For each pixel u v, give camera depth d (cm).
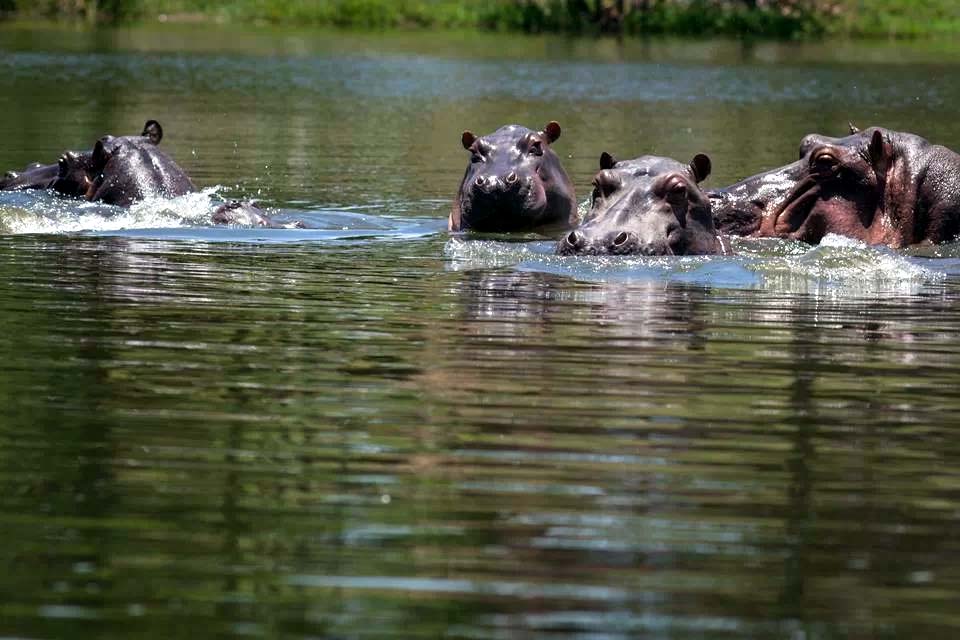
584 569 2292
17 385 3309
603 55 18612
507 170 6100
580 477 2720
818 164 5612
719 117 11756
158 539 2395
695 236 5138
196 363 3547
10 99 12038
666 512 2547
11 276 4691
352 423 3042
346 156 9219
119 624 2083
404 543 2389
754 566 2319
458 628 2078
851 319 4222
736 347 3806
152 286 4569
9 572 2258
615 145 9762
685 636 2072
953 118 11544
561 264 5000
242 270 4916
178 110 11775
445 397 3253
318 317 4112
